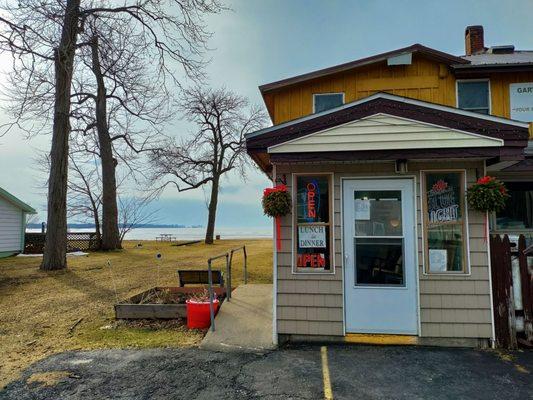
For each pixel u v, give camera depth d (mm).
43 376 4586
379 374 4535
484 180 5383
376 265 5648
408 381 4344
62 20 12242
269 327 6195
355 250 5691
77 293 9578
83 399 4008
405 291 5547
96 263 15875
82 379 4500
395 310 5543
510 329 5344
